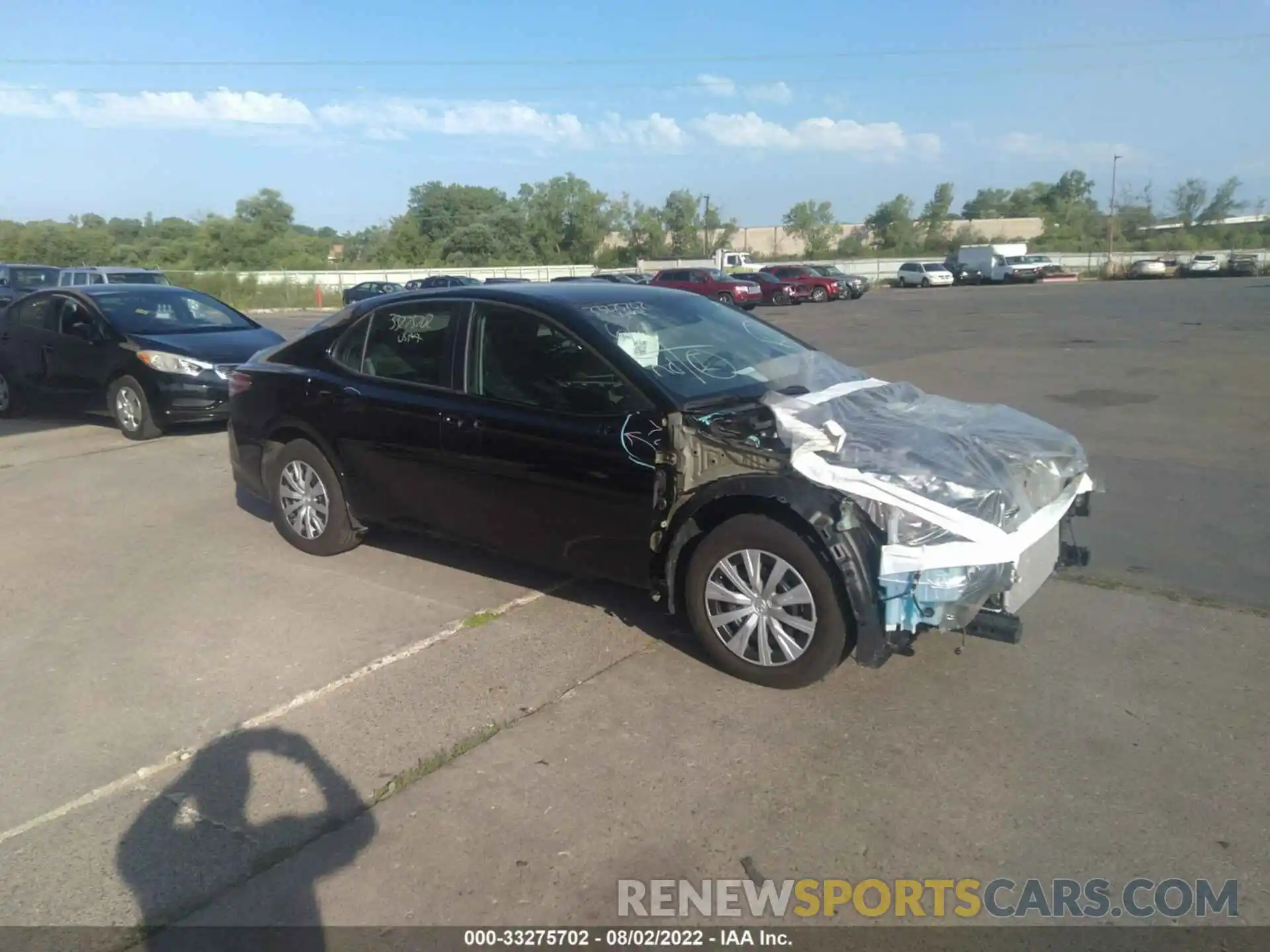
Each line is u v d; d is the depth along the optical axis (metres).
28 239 62.16
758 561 4.24
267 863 3.26
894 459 3.98
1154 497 7.30
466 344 5.32
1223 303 28.69
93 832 3.45
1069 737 3.89
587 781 3.67
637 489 4.54
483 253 78.94
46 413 11.85
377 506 5.84
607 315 5.07
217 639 5.04
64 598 5.70
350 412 5.78
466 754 3.88
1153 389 12.34
